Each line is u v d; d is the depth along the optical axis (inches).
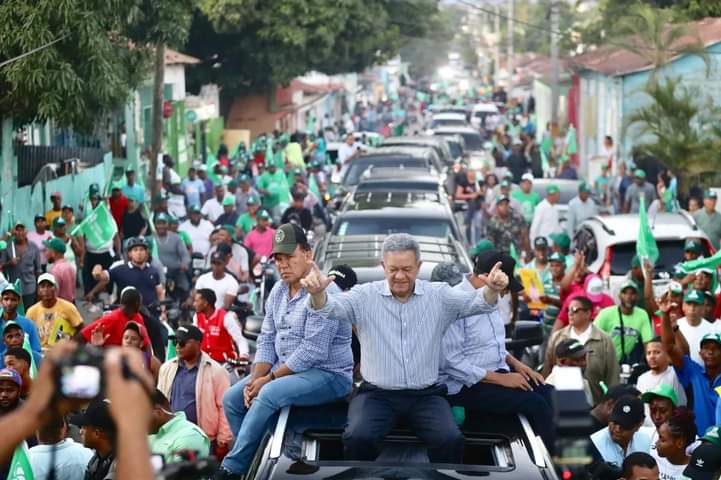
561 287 571.8
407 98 4121.6
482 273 355.6
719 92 1169.4
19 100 826.2
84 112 815.1
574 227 913.5
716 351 406.3
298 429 264.4
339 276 396.8
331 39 1860.2
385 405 257.9
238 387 309.1
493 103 3201.3
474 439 261.9
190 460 125.5
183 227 839.7
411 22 2193.7
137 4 853.2
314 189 1157.1
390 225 668.1
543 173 1428.4
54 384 96.4
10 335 437.4
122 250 882.1
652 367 408.5
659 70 1182.9
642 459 287.0
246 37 1855.3
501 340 293.4
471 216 1058.7
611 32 1540.4
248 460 279.6
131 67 954.1
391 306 259.4
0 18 772.6
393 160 1122.7
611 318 490.3
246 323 423.2
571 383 153.1
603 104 1611.7
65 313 525.7
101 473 277.6
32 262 689.0
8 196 909.8
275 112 2034.9
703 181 1055.6
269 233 762.8
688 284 559.5
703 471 305.6
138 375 97.3
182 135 1630.2
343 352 285.4
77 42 799.1
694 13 1352.1
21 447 285.1
